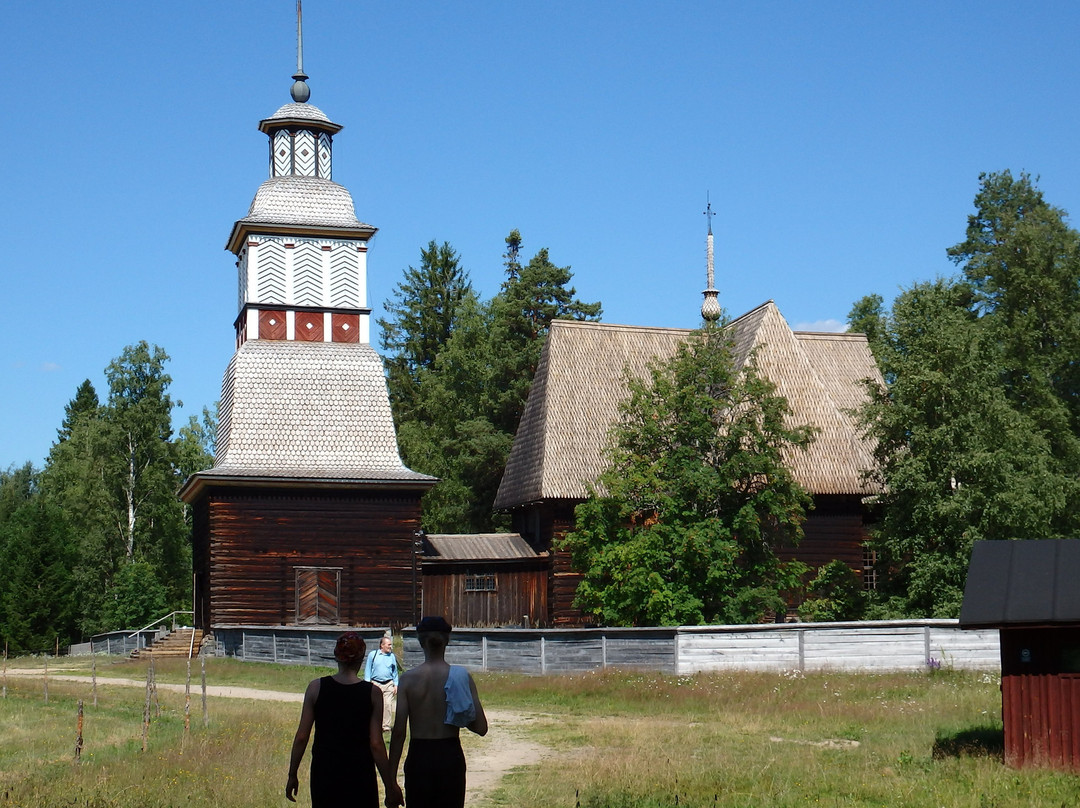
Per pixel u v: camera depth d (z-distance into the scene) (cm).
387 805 1159
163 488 7556
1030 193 7012
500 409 7450
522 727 2477
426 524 7175
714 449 4038
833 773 1789
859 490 4872
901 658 3244
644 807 1572
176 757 1933
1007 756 1839
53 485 8650
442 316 8662
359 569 4962
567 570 4959
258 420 5031
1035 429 4891
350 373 5188
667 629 3170
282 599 4869
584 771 1822
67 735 2442
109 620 6681
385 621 4953
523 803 1620
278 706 2933
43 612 6334
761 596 3816
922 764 1862
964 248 7094
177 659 4634
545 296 7975
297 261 5238
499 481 7238
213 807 1588
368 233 5291
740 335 5291
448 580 5241
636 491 4016
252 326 5166
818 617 4094
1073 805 1534
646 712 2705
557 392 5234
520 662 3409
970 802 1570
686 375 4091
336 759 1097
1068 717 1811
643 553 3784
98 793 1653
